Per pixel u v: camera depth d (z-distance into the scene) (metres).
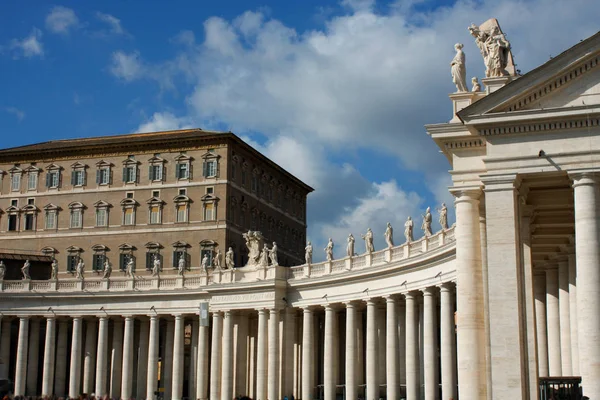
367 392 67.62
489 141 36.28
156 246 106.81
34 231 112.50
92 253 109.50
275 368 78.31
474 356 38.41
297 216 129.62
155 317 88.50
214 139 106.44
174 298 87.75
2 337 94.00
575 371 46.88
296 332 82.25
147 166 109.19
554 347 52.59
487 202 35.88
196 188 106.56
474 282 38.75
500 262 35.41
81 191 111.44
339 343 85.31
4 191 114.88
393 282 65.81
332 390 73.31
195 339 89.94
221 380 84.31
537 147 35.62
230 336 83.12
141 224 108.12
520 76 36.00
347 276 71.50
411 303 63.53
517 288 35.09
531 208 40.38
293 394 79.44
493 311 35.19
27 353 96.06
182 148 108.06
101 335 90.19
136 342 99.19
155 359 87.56
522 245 37.66
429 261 59.41
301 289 79.12
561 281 50.22
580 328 34.12
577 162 35.00
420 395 68.69
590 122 35.00
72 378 90.38
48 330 92.38
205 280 87.31
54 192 112.56
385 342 75.00
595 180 34.91
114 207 109.69
